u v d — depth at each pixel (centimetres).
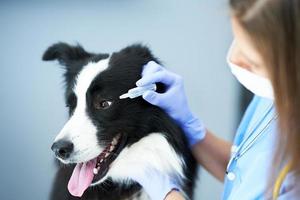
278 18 68
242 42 78
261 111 114
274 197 82
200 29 212
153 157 129
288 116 73
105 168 126
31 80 212
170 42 215
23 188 216
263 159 99
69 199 130
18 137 214
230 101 216
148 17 212
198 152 136
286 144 75
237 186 107
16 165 215
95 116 126
